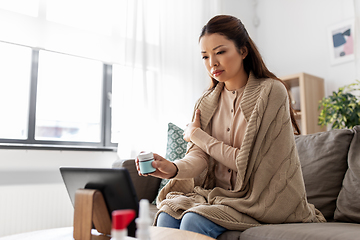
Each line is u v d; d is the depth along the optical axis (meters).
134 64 2.44
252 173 1.13
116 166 1.87
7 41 1.99
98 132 2.56
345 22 2.85
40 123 4.09
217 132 1.31
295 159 1.12
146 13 2.61
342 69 2.87
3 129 2.22
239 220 1.05
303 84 2.72
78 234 0.71
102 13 2.43
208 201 1.16
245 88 1.25
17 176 1.98
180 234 0.81
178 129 2.05
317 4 3.09
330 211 1.30
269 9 3.51
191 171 1.19
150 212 1.55
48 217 2.04
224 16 1.25
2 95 2.22
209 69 1.25
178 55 2.79
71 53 2.25
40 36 2.11
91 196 0.70
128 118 2.36
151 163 0.92
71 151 2.21
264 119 1.14
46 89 2.54
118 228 0.44
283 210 1.07
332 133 1.43
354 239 0.82
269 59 3.46
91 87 2.61
